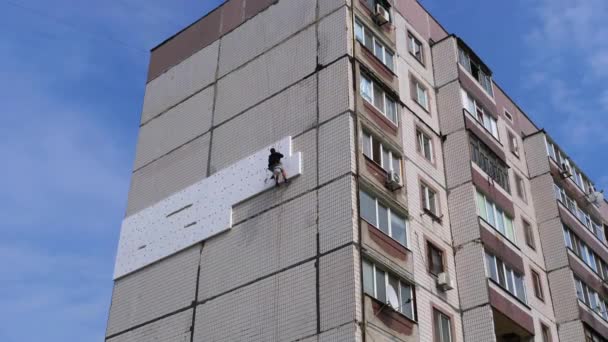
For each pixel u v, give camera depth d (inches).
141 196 1283.2
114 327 1157.7
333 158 1005.8
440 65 1328.7
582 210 1571.1
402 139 1129.4
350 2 1165.7
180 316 1067.3
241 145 1160.2
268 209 1047.0
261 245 1023.6
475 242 1112.8
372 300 899.4
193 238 1130.0
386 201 1019.9
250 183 1098.7
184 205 1186.0
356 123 1032.2
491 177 1259.2
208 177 1178.0
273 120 1133.7
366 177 998.4
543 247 1395.2
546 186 1455.5
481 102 1343.5
